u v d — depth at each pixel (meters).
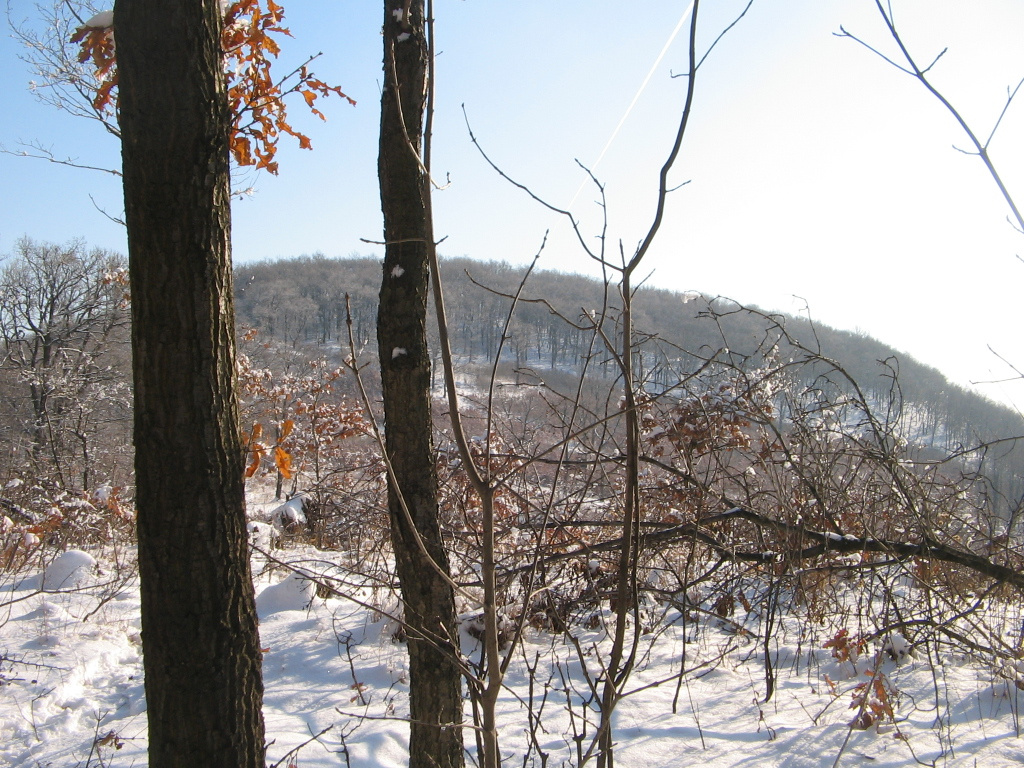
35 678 4.48
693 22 1.73
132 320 2.13
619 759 3.55
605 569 5.09
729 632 5.41
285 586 6.36
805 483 4.66
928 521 4.46
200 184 2.08
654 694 4.41
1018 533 5.01
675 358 5.15
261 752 2.33
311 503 8.70
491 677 1.92
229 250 2.22
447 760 3.19
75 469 15.49
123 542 8.53
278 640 5.52
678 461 5.68
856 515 4.99
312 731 4.00
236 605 2.22
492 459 4.73
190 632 2.14
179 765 2.15
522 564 5.02
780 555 4.70
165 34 2.00
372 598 5.95
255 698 2.30
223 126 2.15
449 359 1.72
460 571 4.53
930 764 3.29
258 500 13.08
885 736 3.64
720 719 4.02
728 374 5.32
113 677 4.79
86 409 18.73
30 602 5.77
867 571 4.82
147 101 2.01
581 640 5.42
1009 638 4.80
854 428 5.08
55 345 22.59
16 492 8.78
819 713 3.91
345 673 4.88
